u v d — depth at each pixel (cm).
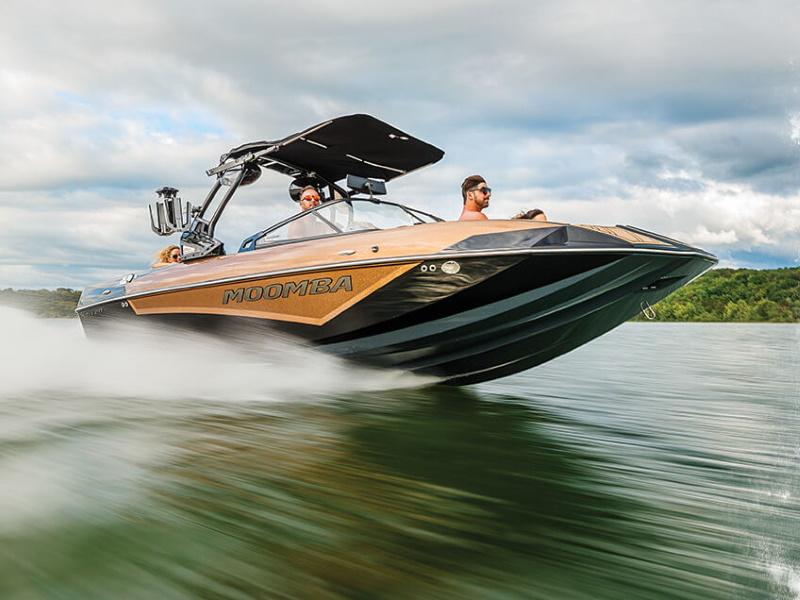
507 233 357
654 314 434
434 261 365
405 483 215
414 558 153
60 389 436
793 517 188
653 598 135
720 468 244
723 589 140
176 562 146
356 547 158
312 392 443
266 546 157
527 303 373
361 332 411
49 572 141
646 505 197
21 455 241
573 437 300
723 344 1005
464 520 180
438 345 418
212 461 238
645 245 346
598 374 579
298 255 424
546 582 142
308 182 547
